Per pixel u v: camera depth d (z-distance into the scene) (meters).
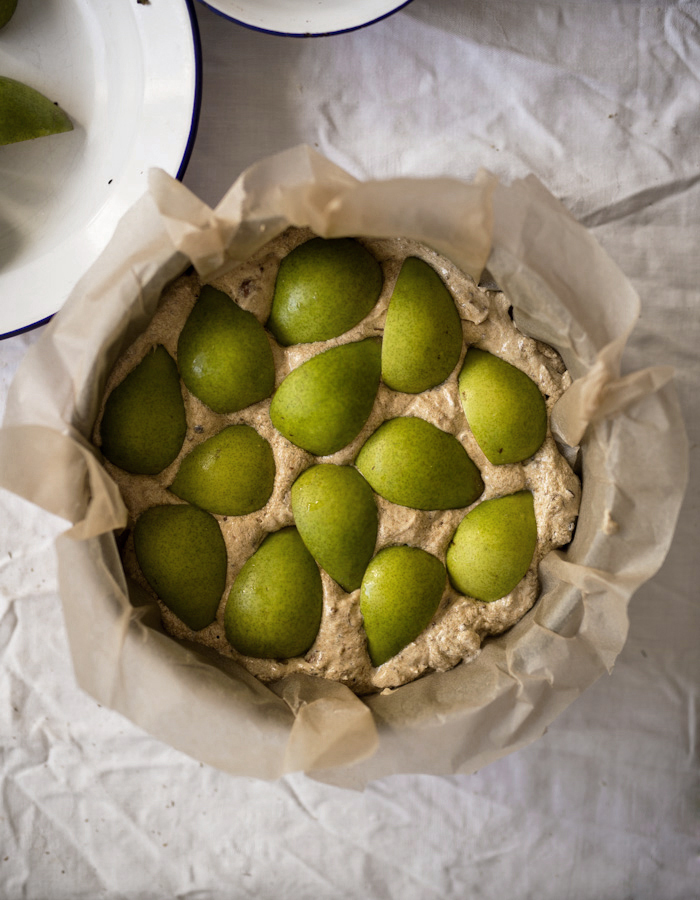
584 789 0.66
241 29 0.65
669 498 0.55
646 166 0.65
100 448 0.56
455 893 0.66
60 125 0.61
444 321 0.56
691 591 0.66
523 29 0.65
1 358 0.65
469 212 0.52
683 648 0.66
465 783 0.66
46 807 0.66
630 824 0.66
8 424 0.54
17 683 0.66
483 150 0.65
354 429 0.56
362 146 0.65
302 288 0.56
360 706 0.55
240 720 0.54
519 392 0.56
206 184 0.65
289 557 0.56
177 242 0.53
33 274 0.63
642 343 0.65
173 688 0.54
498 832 0.66
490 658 0.57
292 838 0.66
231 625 0.57
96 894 0.66
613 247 0.65
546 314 0.55
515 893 0.66
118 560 0.54
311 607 0.57
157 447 0.56
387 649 0.57
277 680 0.57
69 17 0.62
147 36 0.61
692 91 0.65
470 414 0.57
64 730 0.66
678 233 0.65
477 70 0.65
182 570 0.56
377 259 0.57
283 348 0.57
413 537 0.57
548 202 0.54
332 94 0.65
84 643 0.54
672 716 0.66
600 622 0.56
